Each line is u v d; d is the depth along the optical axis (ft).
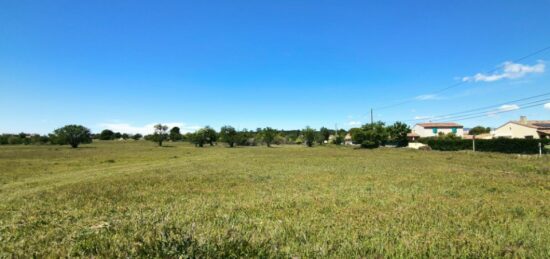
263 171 68.13
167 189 43.88
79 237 18.93
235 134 311.88
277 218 25.04
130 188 45.06
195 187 45.60
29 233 21.67
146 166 91.04
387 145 250.57
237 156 129.49
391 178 52.31
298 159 106.63
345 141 387.34
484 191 38.55
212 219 24.36
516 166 72.02
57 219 26.20
